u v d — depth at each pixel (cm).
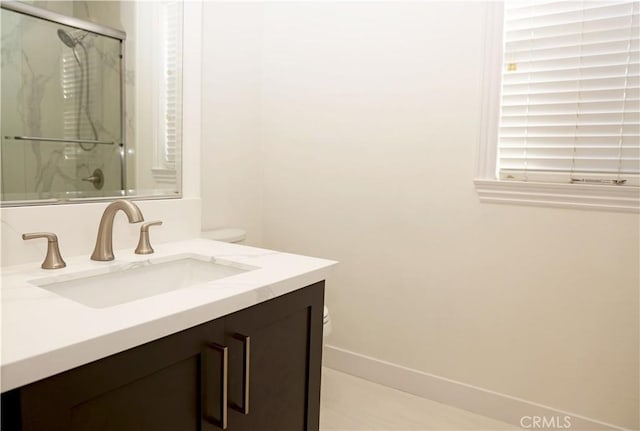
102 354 68
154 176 144
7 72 109
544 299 170
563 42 164
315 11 214
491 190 175
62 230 116
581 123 164
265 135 235
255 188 234
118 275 115
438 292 192
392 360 206
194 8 152
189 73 152
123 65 134
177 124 150
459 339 188
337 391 202
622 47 155
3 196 108
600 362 162
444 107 184
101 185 129
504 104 177
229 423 95
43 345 63
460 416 183
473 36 176
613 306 159
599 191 156
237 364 96
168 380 81
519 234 173
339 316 220
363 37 202
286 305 110
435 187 189
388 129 198
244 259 126
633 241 154
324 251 221
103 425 71
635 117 155
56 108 118
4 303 82
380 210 203
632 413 158
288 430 116
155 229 141
